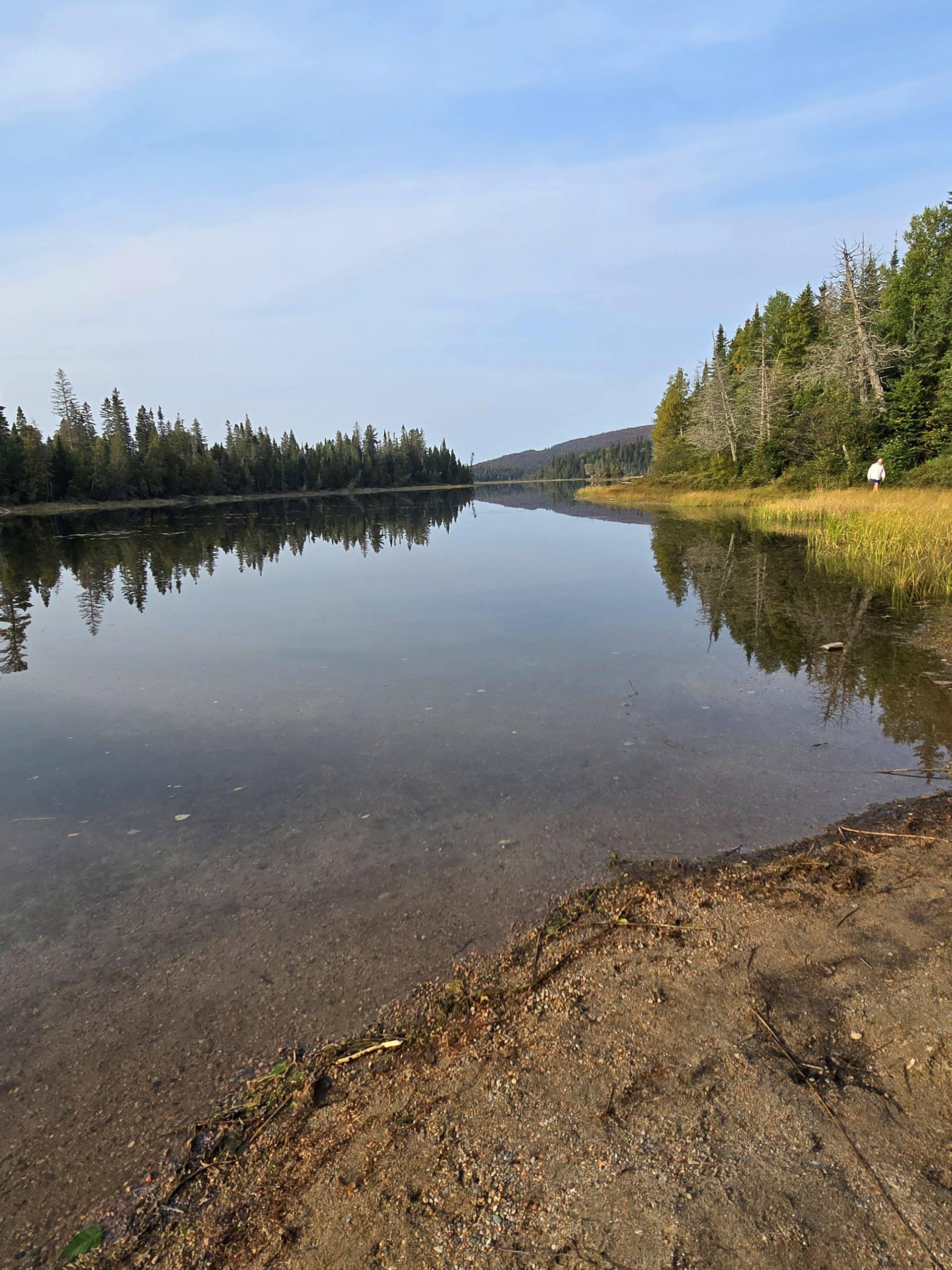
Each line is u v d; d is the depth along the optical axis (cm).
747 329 5734
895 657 822
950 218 3631
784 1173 211
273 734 649
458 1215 205
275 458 10100
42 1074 278
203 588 1533
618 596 1272
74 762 603
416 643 965
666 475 5781
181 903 390
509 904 372
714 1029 274
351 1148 235
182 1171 235
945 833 426
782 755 561
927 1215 195
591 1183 212
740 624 1019
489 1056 269
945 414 2908
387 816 480
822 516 2397
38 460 5872
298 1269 196
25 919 382
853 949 318
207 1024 299
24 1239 217
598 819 464
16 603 1398
